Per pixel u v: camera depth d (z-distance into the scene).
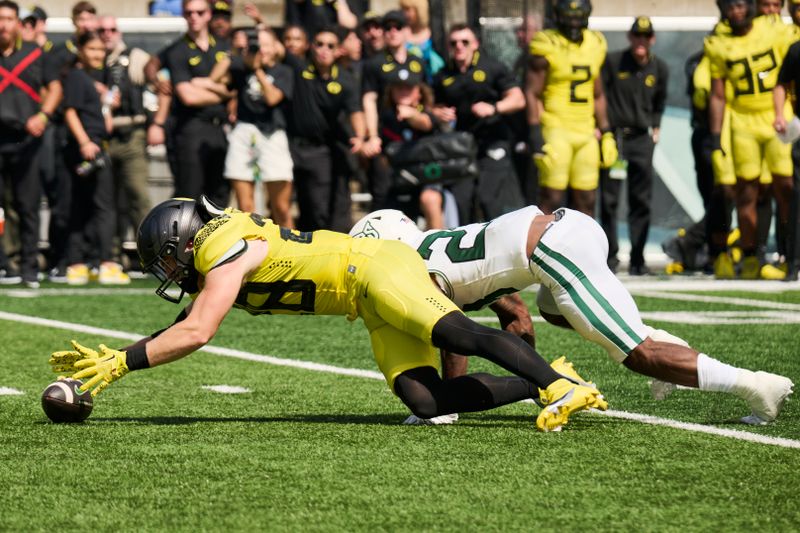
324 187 35.12
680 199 43.22
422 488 11.78
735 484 11.95
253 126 34.47
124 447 13.59
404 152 31.22
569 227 14.38
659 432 14.41
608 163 34.94
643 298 31.03
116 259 39.75
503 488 11.77
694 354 14.45
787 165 36.16
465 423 15.07
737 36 36.00
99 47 35.50
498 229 14.62
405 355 14.52
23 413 15.81
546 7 37.50
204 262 14.30
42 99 34.91
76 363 14.59
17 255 37.97
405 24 32.66
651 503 11.29
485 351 13.98
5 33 34.12
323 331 25.00
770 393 14.59
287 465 12.70
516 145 36.22
